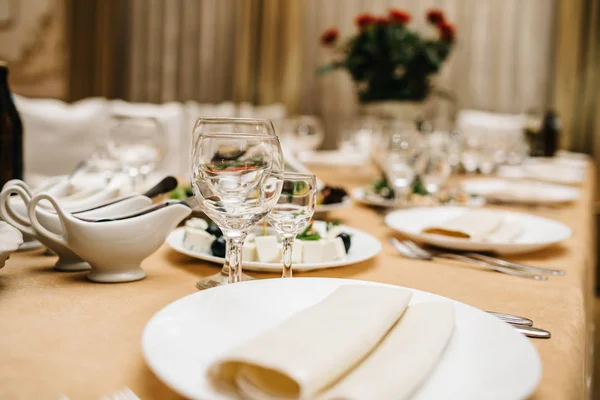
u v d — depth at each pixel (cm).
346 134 242
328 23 439
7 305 64
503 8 414
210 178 64
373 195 156
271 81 445
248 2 428
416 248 102
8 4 316
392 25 224
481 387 45
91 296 68
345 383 42
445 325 53
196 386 42
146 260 87
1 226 68
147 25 387
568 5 403
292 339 45
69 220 70
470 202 156
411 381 43
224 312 57
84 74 355
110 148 133
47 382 46
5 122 94
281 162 67
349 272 85
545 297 76
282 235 73
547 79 415
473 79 423
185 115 395
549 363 54
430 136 229
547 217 147
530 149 312
